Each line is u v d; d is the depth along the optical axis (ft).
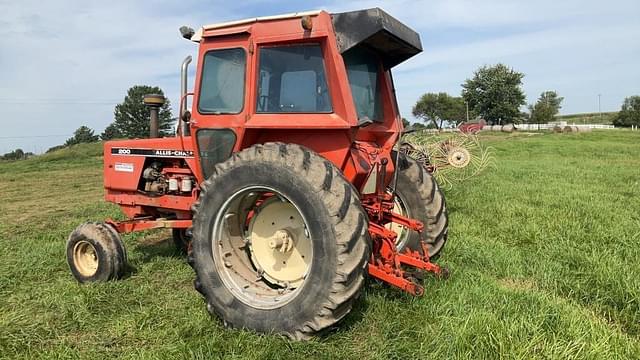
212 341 10.48
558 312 11.32
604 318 11.83
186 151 15.23
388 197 14.15
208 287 11.75
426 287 13.07
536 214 23.75
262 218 12.26
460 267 15.39
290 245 11.68
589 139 110.42
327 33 11.43
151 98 16.87
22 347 10.78
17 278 15.61
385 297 12.61
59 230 23.70
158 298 13.56
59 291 14.06
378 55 14.48
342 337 10.80
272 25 12.21
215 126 13.28
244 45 12.74
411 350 10.04
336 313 10.36
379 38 12.84
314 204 10.38
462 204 27.30
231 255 12.05
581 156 68.08
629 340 10.32
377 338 10.68
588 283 13.87
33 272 16.15
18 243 20.44
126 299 13.41
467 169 39.60
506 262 16.02
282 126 11.85
